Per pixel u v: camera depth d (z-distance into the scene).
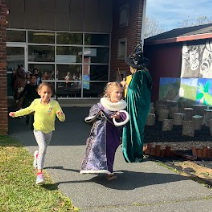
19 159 5.72
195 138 8.12
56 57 14.46
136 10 11.86
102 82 15.13
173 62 12.57
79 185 4.62
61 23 14.15
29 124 9.03
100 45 14.81
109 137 4.62
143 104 5.86
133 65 5.95
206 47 10.78
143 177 5.09
